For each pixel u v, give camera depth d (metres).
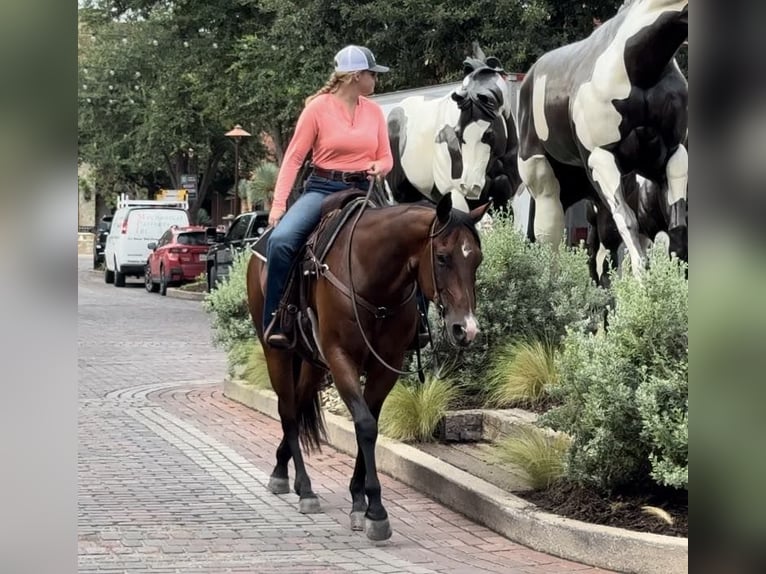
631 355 6.96
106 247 42.69
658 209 10.48
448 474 8.22
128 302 32.25
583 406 7.14
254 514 7.91
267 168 38.47
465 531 7.43
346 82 7.61
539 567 6.52
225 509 8.06
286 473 8.64
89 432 11.30
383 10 22.38
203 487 8.81
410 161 16.09
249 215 29.56
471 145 13.52
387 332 7.06
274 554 6.80
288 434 8.25
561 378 7.39
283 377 8.20
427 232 6.62
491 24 21.89
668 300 6.96
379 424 9.74
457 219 6.41
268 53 25.94
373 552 6.86
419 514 7.91
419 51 23.20
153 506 8.12
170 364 17.55
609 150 10.00
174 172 51.09
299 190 8.52
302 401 8.21
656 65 9.61
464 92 13.54
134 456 10.07
